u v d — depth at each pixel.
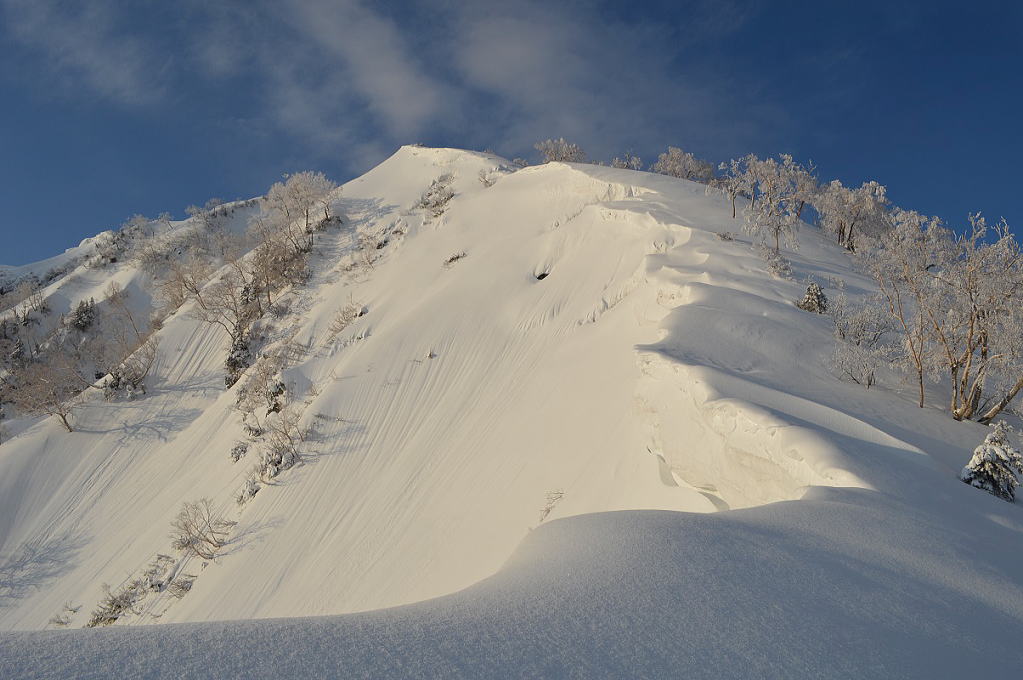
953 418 15.16
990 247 15.17
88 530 36.31
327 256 57.31
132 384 47.00
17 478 39.97
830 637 3.90
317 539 25.94
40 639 2.72
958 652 4.04
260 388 40.47
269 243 56.34
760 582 4.67
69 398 48.56
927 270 16.58
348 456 30.44
